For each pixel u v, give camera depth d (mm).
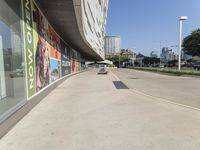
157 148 4539
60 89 14492
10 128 5750
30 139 5031
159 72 40906
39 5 11078
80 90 13859
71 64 29797
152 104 9148
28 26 8617
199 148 4539
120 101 9852
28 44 8516
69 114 7375
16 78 6859
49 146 4641
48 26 13898
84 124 6199
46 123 6297
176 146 4641
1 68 5793
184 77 28031
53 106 8734
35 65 9617
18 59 7195
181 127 5941
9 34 6453
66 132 5512
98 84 17703
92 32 33812
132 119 6738
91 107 8523
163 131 5605
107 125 6109
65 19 15188
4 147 4594
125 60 133375
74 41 26641
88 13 23938
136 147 4590
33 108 8359
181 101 9992
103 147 4590
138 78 25453
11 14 6641
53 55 15594
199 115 7270
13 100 6414
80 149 4488
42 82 11125
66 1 11078
